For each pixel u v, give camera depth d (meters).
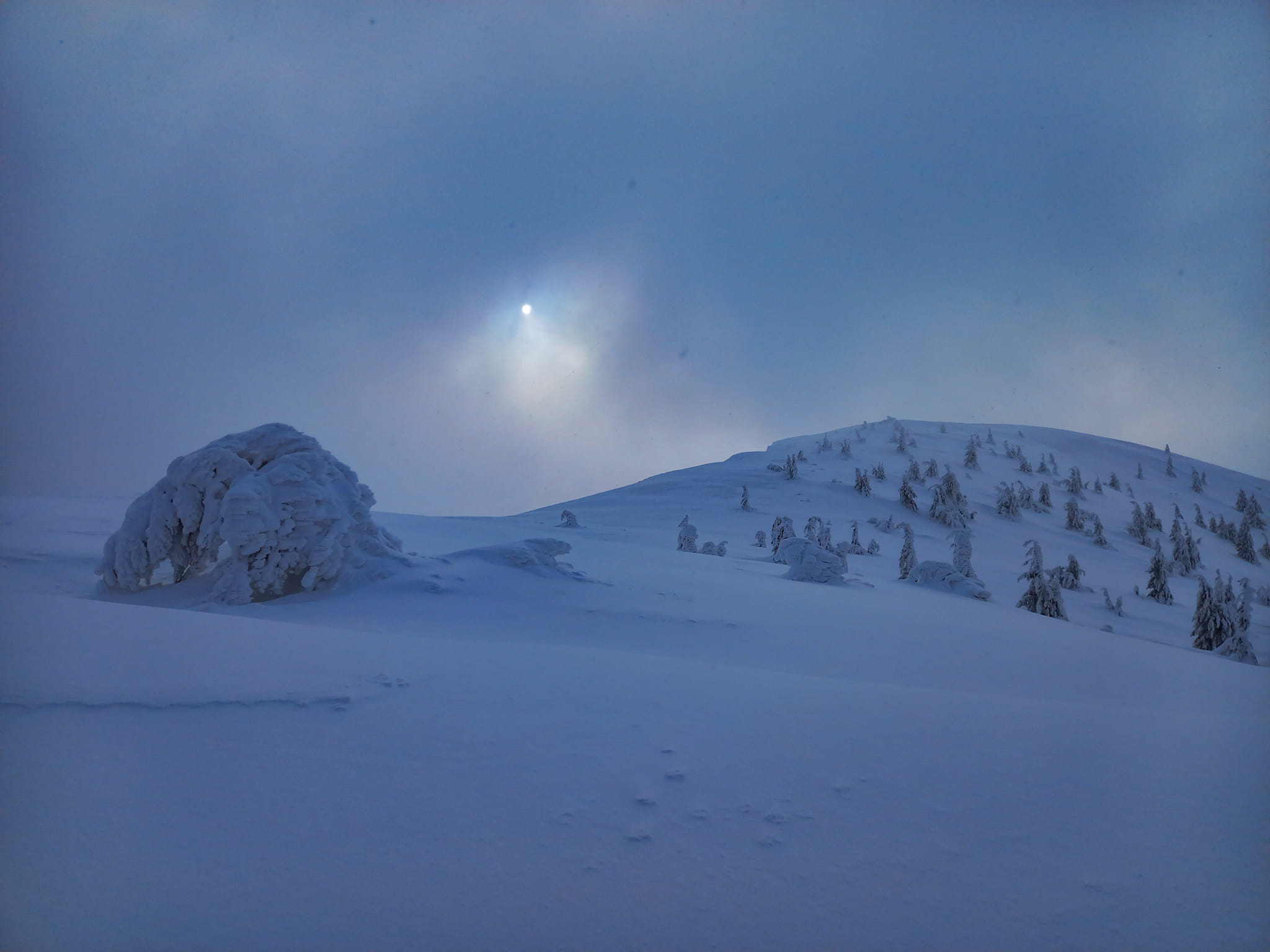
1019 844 3.18
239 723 4.21
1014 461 134.88
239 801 3.33
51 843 2.88
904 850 3.12
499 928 2.53
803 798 3.60
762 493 88.38
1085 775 4.01
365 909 2.60
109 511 22.88
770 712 5.05
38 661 4.84
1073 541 84.88
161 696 4.46
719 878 2.87
